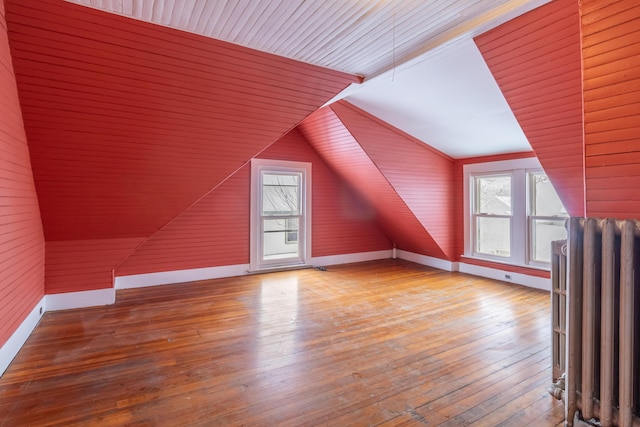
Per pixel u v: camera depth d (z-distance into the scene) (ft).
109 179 9.78
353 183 17.63
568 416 5.38
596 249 5.16
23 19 6.29
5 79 6.50
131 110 8.36
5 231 7.20
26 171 8.42
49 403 6.07
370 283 14.80
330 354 8.08
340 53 8.52
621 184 5.15
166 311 11.12
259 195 16.55
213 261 15.51
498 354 8.05
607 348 4.94
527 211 13.97
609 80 5.10
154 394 6.38
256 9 6.70
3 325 7.22
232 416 5.72
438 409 5.94
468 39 7.57
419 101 11.27
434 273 16.67
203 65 8.14
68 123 8.08
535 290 13.52
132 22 6.97
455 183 16.80
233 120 9.61
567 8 6.05
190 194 11.30
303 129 16.33
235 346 8.50
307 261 18.01
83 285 11.49
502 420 5.65
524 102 8.25
